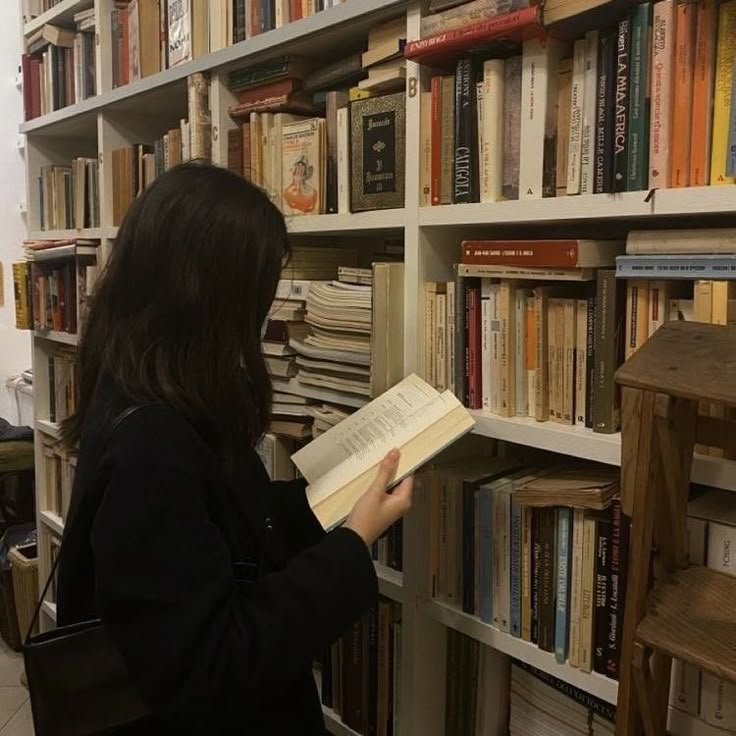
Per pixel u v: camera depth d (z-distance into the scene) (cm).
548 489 123
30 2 269
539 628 130
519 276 125
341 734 173
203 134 183
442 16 127
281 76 166
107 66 224
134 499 82
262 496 108
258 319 96
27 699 258
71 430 101
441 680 158
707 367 85
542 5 113
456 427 112
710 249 104
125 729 93
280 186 168
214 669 82
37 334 277
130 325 91
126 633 82
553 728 142
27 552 295
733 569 108
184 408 89
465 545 142
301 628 88
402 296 144
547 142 120
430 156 137
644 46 106
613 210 111
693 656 86
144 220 91
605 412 117
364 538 99
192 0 182
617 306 116
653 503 92
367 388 149
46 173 271
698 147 104
